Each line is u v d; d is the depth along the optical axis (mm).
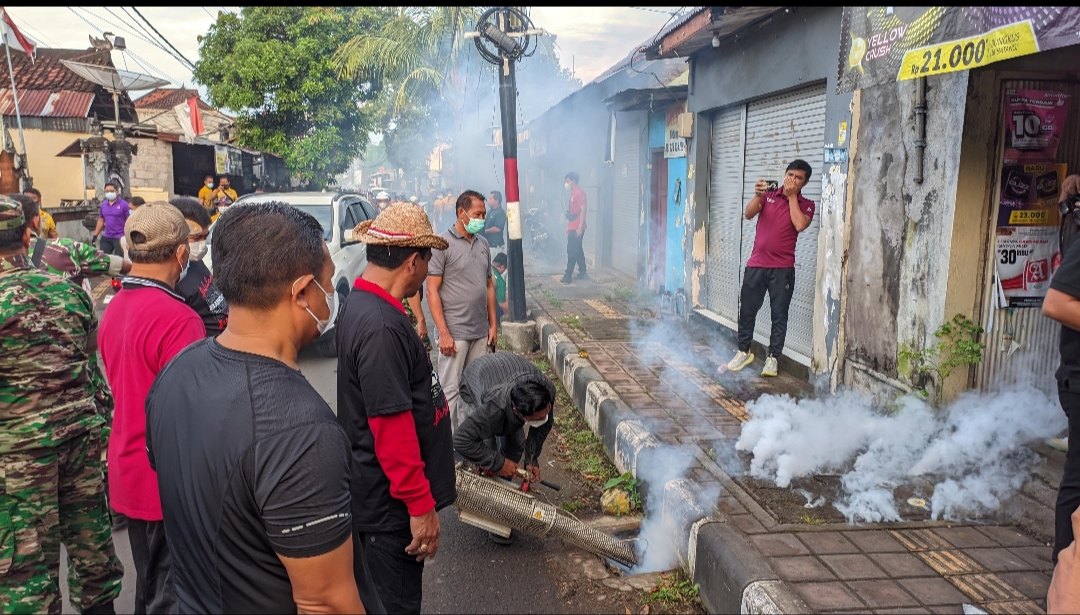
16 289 2746
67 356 2924
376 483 2570
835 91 5871
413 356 2559
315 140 20031
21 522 2807
